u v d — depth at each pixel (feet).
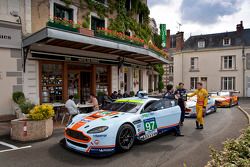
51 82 37.55
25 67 33.65
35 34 29.66
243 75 105.09
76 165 15.31
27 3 34.58
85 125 17.63
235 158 9.45
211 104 43.98
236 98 64.85
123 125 18.31
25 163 15.62
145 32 67.92
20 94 32.12
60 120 32.09
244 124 31.53
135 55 49.67
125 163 15.80
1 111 31.55
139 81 67.41
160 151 18.61
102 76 48.62
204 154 17.90
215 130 27.30
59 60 38.04
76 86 42.50
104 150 16.76
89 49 40.65
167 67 129.29
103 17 49.39
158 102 23.20
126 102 22.71
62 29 29.14
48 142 20.88
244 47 104.99
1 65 31.37
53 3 38.65
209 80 112.68
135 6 61.67
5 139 21.80
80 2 43.91
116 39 38.91
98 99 39.96
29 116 22.25
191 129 27.89
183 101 29.89
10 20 32.37
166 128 22.94
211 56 112.16
